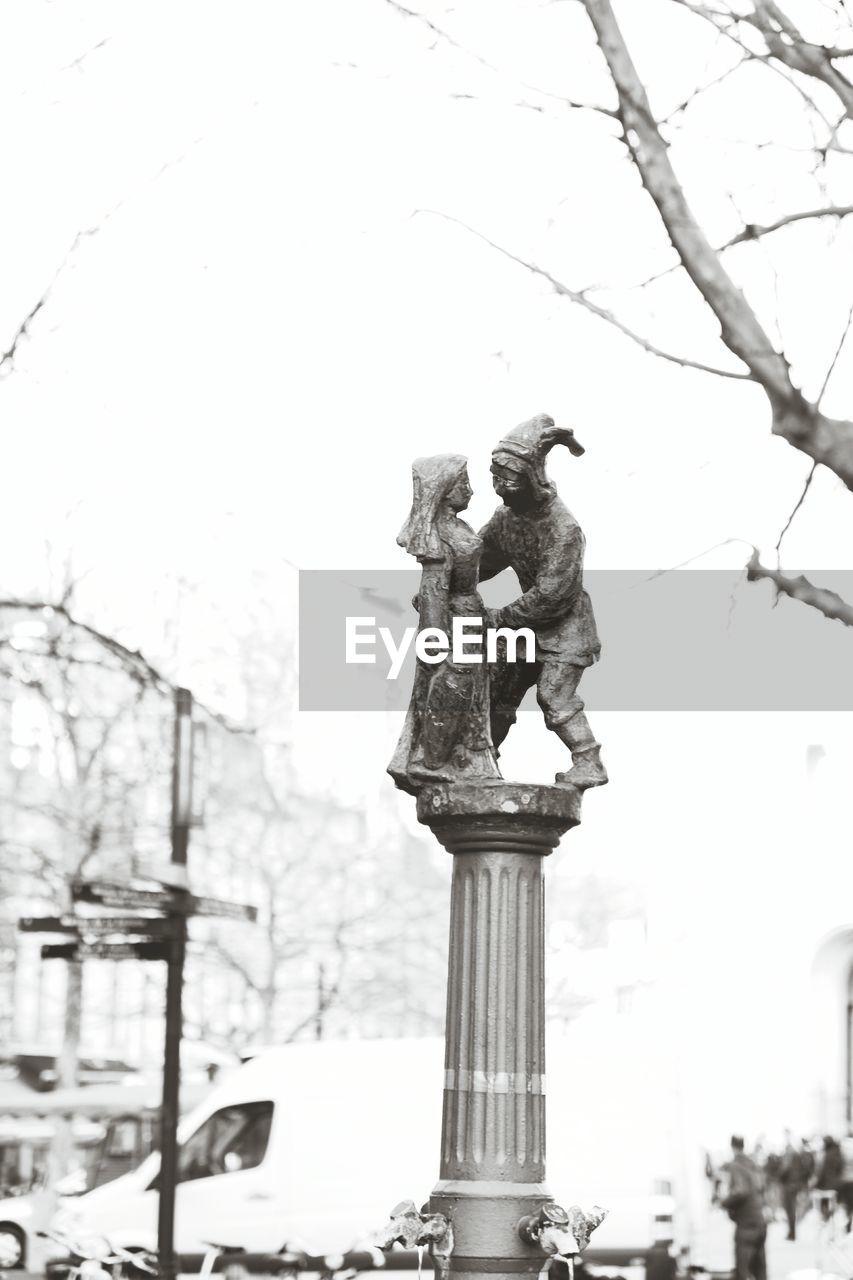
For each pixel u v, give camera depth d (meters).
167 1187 11.45
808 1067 33.56
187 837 12.31
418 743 6.64
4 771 25.91
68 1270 17.28
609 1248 17.33
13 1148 23.38
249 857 37.28
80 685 22.38
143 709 24.83
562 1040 17.84
